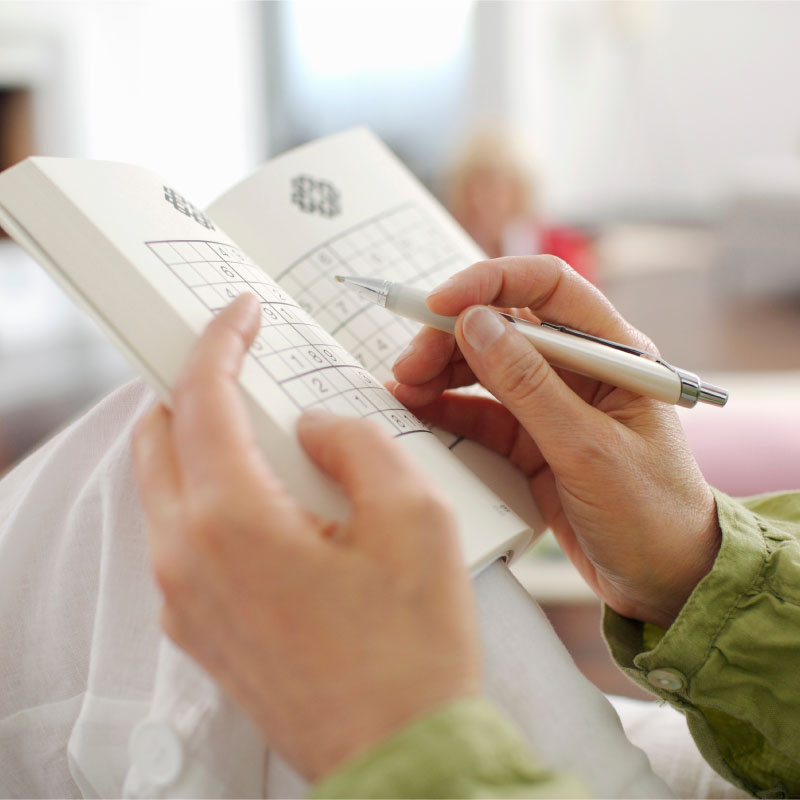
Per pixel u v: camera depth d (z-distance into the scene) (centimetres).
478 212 264
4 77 247
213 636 23
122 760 32
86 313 30
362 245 51
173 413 26
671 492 38
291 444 28
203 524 22
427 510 22
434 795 20
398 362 44
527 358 36
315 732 21
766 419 123
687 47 356
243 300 29
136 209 33
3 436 187
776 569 36
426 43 346
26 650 36
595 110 370
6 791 36
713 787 43
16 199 31
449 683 21
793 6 341
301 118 347
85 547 35
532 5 349
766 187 309
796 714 36
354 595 21
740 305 303
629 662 44
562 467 38
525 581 118
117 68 274
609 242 348
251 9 321
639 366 39
